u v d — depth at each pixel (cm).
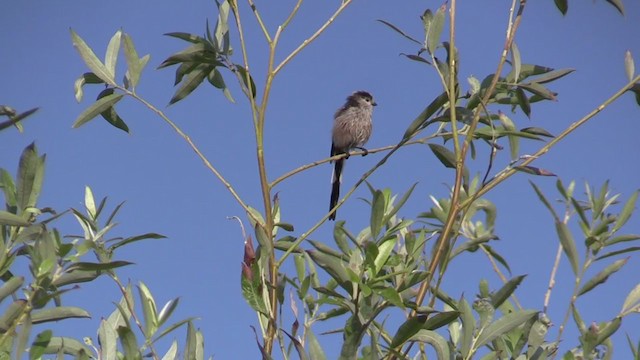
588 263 819
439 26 884
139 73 891
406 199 778
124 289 764
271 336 707
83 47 893
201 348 723
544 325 788
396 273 710
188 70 921
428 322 707
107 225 786
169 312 733
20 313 659
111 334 701
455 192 783
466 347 745
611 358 799
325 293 718
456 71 877
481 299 768
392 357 705
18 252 702
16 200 699
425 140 894
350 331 673
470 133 810
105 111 898
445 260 752
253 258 715
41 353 671
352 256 727
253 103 820
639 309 786
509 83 887
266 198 782
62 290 660
